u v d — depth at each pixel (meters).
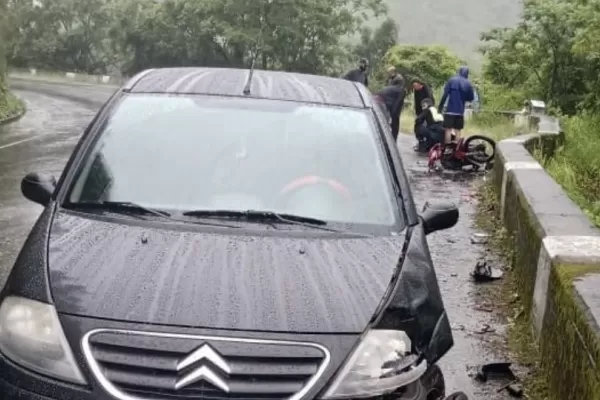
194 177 4.11
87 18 79.12
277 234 3.73
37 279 3.29
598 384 3.82
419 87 17.52
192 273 3.30
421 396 3.18
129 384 2.87
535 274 5.99
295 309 3.13
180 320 3.01
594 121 22.20
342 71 63.25
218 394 2.86
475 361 5.54
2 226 9.01
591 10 25.78
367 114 4.67
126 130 4.38
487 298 6.97
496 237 9.25
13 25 39.25
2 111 31.12
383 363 3.06
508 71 28.64
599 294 4.46
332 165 4.23
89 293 3.16
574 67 27.06
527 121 21.45
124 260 3.38
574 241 5.65
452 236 9.30
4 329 3.16
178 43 63.22
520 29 28.03
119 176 4.11
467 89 16.47
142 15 64.38
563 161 15.36
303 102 4.65
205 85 4.78
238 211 3.92
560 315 4.77
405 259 3.64
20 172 13.88
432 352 3.36
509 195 9.02
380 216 4.02
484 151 14.91
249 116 4.48
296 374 2.93
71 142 19.88
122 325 3.00
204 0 60.97
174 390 2.85
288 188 4.09
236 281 3.26
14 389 2.99
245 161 4.21
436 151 14.77
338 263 3.51
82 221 3.77
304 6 60.41
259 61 61.06
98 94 51.59
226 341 2.96
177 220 3.83
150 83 4.81
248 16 60.12
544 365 5.18
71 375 2.93
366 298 3.27
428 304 3.45
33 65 79.50
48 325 3.07
